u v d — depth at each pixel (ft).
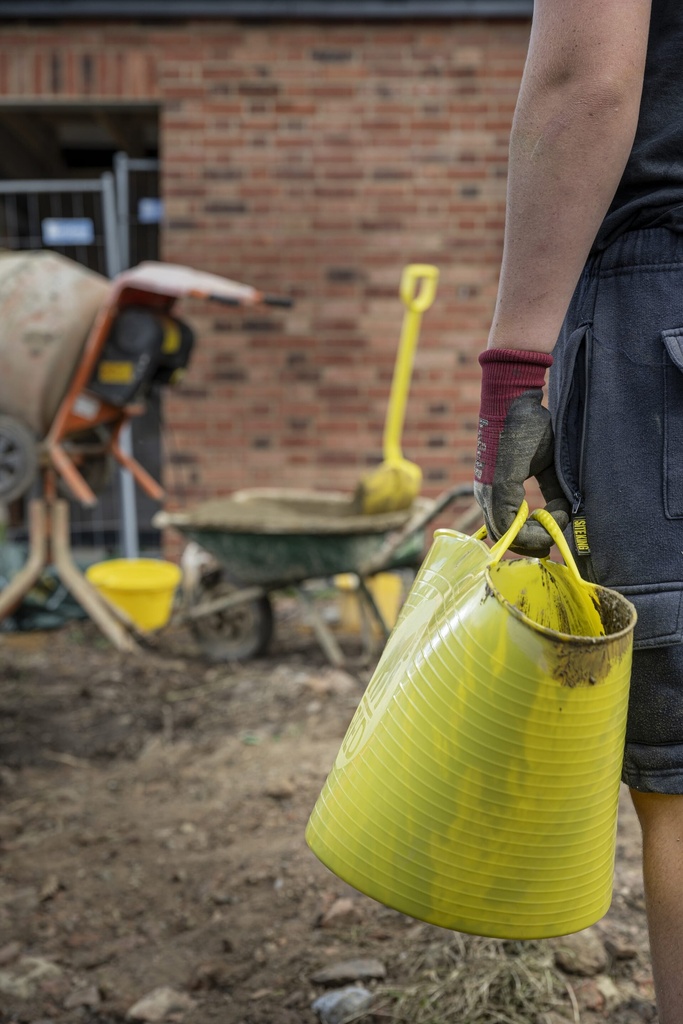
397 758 3.89
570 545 4.49
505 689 3.67
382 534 15.11
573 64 3.74
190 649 16.97
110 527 23.72
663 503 4.13
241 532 14.89
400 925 7.61
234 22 20.58
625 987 6.62
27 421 15.71
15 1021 6.89
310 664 15.71
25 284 15.79
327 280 21.12
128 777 11.45
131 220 25.49
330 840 4.07
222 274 21.08
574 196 3.84
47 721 13.30
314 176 20.92
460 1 20.17
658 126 4.23
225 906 8.23
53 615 18.40
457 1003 6.38
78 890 8.70
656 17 4.23
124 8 20.25
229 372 21.26
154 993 6.97
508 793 3.74
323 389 21.31
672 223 4.14
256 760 11.53
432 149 20.84
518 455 4.07
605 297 4.27
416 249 21.08
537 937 3.92
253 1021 6.58
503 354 4.05
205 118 20.79
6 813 10.50
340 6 20.25
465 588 3.93
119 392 15.58
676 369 4.09
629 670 3.84
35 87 20.77
